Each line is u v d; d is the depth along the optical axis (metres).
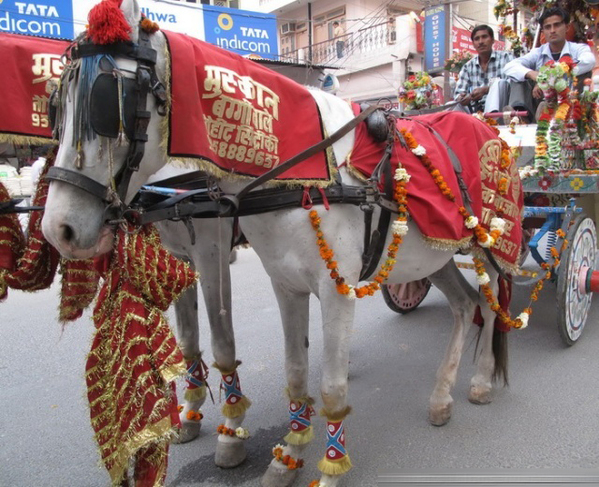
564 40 4.68
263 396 3.53
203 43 2.00
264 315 5.16
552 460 2.69
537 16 5.39
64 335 4.68
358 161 2.29
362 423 3.14
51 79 2.07
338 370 2.32
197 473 2.72
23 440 3.05
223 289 2.78
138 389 1.71
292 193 2.11
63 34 7.29
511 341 4.21
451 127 2.89
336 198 2.18
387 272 2.35
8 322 5.05
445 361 3.15
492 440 2.90
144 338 1.74
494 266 2.99
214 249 2.71
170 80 1.78
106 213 1.72
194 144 1.83
